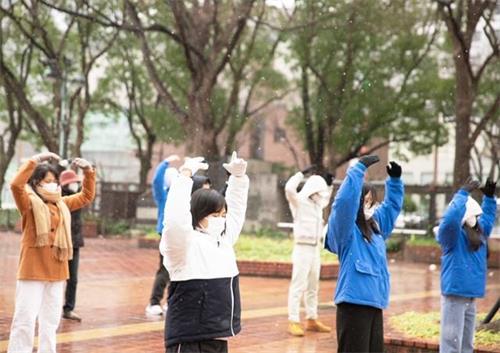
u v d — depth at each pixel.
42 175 7.30
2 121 34.38
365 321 6.09
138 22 22.47
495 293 15.91
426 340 8.28
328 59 27.73
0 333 9.16
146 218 33.09
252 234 27.42
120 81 32.88
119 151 50.50
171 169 10.47
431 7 25.09
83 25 27.52
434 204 32.44
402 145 34.88
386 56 27.75
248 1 23.05
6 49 29.30
